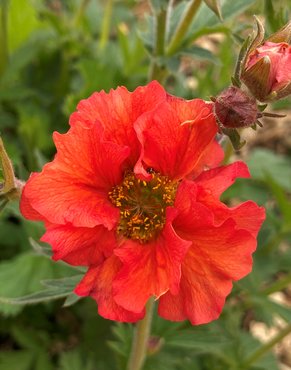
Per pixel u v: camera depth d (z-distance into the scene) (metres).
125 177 0.08
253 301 0.12
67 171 0.07
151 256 0.08
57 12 0.21
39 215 0.08
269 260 0.14
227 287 0.07
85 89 0.15
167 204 0.08
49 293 0.09
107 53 0.17
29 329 0.14
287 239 0.14
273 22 0.10
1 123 0.16
